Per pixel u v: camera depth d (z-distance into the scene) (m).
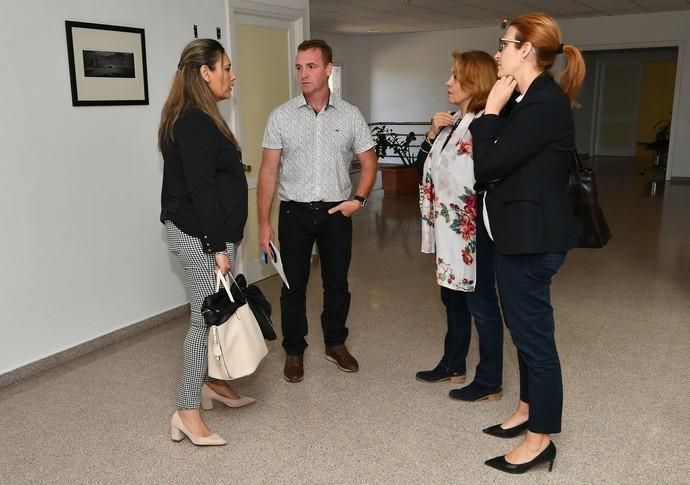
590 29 10.09
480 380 2.65
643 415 2.50
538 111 1.80
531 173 1.86
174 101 2.15
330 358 3.09
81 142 3.19
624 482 2.05
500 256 1.97
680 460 2.18
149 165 3.62
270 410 2.61
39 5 2.91
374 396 2.73
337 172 2.78
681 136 9.79
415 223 6.99
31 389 2.86
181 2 3.72
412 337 3.45
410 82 12.94
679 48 9.52
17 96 2.86
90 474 2.15
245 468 2.17
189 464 2.20
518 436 2.36
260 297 2.34
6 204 2.86
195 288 2.23
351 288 4.45
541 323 1.96
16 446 2.34
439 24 11.20
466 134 2.32
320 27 11.52
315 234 2.85
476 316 2.54
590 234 2.03
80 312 3.27
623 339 3.34
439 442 2.33
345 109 2.79
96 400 2.73
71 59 3.07
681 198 8.30
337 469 2.16
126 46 3.37
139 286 3.63
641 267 4.89
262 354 2.24
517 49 1.86
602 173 11.30
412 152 13.18
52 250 3.09
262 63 4.56
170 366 3.11
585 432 2.37
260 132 4.64
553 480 2.07
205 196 2.08
